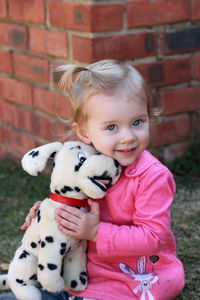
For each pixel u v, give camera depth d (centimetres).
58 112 334
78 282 183
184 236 265
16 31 353
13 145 392
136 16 307
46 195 331
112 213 181
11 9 352
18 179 360
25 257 181
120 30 304
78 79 179
